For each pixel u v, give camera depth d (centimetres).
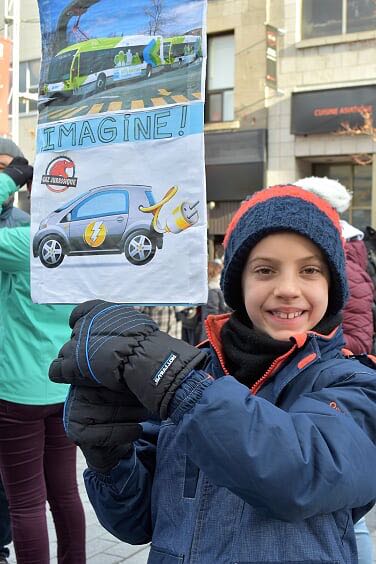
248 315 151
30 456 288
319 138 1478
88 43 211
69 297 214
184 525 138
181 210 194
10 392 282
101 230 208
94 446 137
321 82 1471
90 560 355
